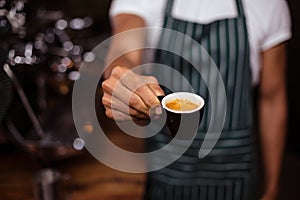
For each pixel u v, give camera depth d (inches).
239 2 49.4
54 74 62.7
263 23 49.1
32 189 59.2
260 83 52.5
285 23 49.8
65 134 55.4
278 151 54.7
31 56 54.6
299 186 81.9
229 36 49.5
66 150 54.4
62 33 64.1
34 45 57.5
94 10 91.5
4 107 47.4
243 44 49.4
